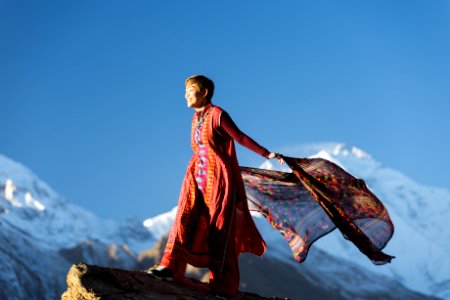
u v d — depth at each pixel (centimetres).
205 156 579
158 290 534
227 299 557
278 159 588
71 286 524
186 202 572
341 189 602
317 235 623
